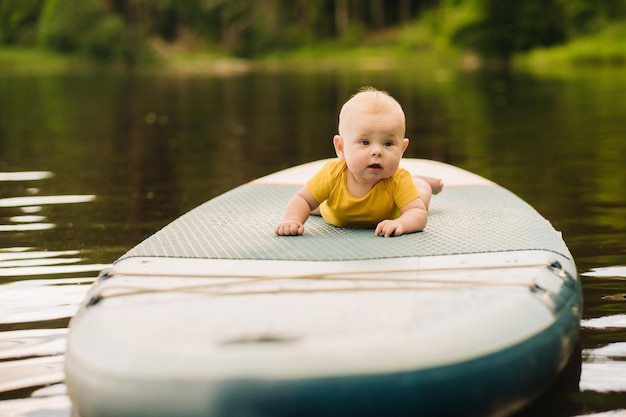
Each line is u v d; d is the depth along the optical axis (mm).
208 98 14695
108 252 3615
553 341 2066
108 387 1797
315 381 1739
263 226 2904
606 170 5719
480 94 13852
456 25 34625
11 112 11805
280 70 29766
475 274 2271
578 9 31953
